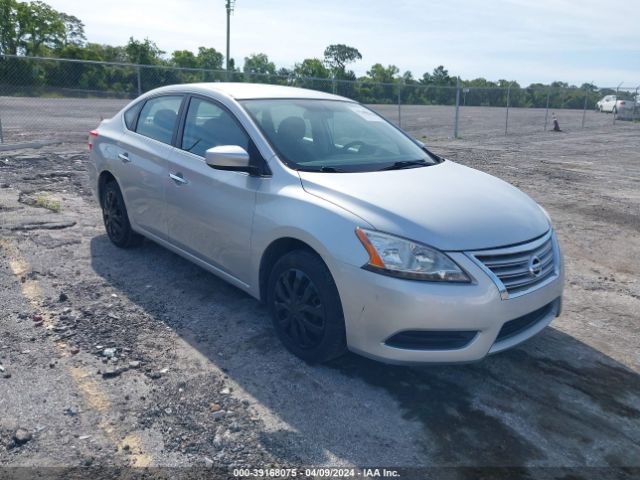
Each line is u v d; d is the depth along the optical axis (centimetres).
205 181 419
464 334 314
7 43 5269
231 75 1944
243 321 419
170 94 497
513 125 2722
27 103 2256
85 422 296
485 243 320
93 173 579
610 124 2953
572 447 295
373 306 311
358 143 437
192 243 447
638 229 733
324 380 346
